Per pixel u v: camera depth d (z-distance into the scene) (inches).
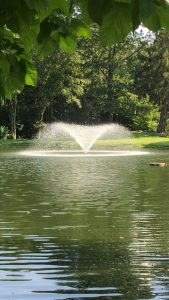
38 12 92.4
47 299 268.2
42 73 2637.8
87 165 1226.6
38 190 764.6
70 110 3085.6
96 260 354.3
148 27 82.1
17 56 113.7
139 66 3139.8
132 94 3085.6
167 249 387.5
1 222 508.1
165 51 3014.3
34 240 423.2
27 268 332.8
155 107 3299.7
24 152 1740.9
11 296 273.7
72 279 306.3
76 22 105.3
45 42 107.2
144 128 3240.7
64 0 90.0
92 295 276.7
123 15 82.7
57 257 362.3
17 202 645.3
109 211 575.8
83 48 2965.1
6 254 371.9
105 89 3031.5
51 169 1115.9
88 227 481.7
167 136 2620.6
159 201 649.6
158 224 494.6
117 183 858.8
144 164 1259.8
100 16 82.9
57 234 447.8
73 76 2743.6
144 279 306.2
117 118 3309.5
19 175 989.2
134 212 567.8
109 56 3034.0
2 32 109.0
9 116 2913.4
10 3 85.4
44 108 2812.5
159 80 3048.7
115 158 1471.5
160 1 80.7
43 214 555.5
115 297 272.5
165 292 280.5
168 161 1350.9
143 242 414.6
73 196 700.0
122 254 370.9
